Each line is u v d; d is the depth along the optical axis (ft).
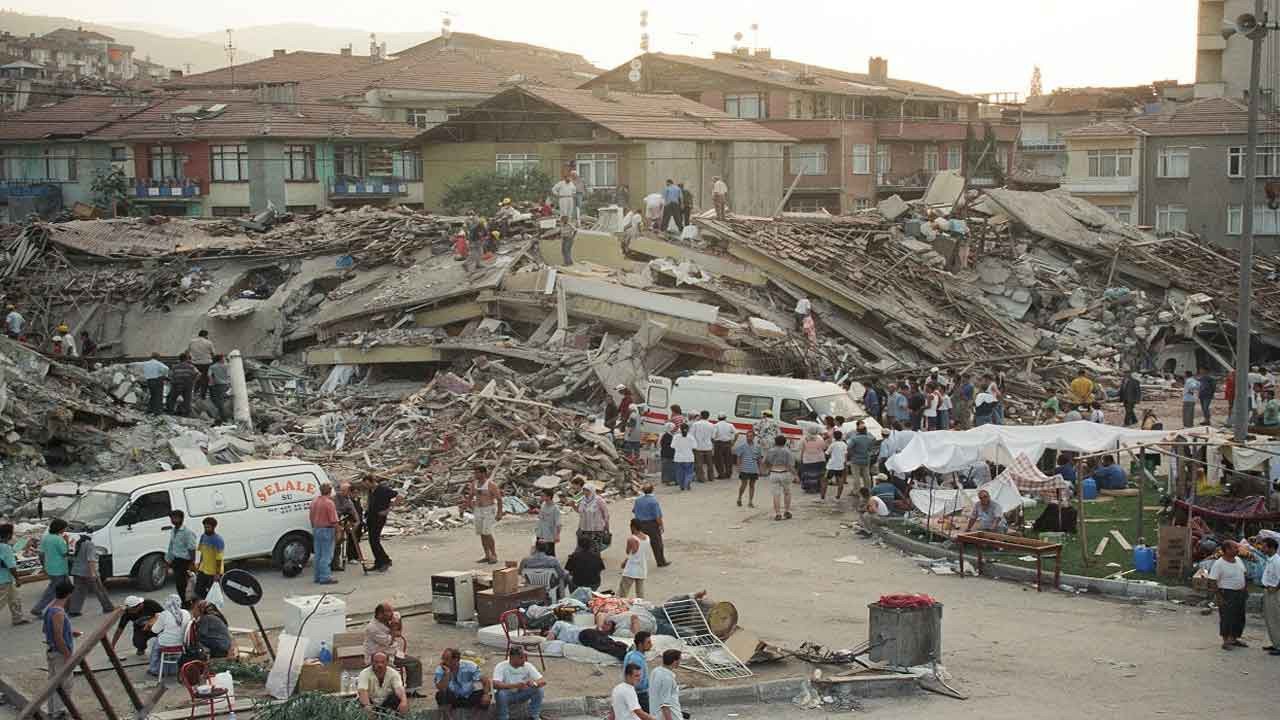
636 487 103.40
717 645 60.29
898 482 94.94
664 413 113.70
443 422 112.78
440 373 130.52
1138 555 73.92
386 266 156.87
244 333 148.77
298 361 147.74
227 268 157.89
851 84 310.65
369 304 146.10
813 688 56.70
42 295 154.92
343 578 77.87
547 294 138.82
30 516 90.79
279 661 56.08
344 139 264.31
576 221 159.43
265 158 256.11
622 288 136.56
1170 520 78.13
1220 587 61.31
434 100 302.25
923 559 80.28
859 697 56.49
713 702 55.31
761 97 285.23
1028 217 187.01
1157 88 346.33
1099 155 238.07
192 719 51.31
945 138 304.91
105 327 151.23
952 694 56.24
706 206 236.22
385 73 310.86
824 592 73.31
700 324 130.93
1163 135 232.73
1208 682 57.00
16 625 67.46
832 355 137.08
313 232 167.63
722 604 61.57
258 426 120.78
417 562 81.56
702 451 106.73
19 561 79.56
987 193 194.08
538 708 52.08
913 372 137.08
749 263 151.84
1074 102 347.56
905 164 303.48
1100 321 165.99
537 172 224.94
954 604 70.44
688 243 156.66
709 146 237.45
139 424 107.55
